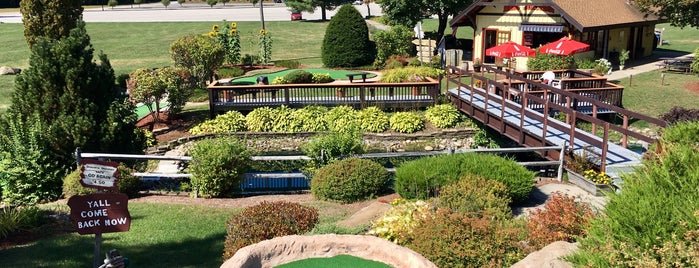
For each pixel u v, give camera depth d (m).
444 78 27.66
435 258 7.30
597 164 12.85
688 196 5.16
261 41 35.53
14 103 13.77
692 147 6.10
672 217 5.02
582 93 21.05
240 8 78.56
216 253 9.17
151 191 13.38
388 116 22.48
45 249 9.06
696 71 28.53
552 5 29.52
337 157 13.27
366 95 23.17
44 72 13.48
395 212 8.90
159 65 34.94
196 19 63.16
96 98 14.05
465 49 40.84
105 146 13.64
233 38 33.53
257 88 22.75
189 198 12.70
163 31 52.59
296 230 8.65
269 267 6.02
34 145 12.79
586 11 31.02
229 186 12.80
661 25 55.00
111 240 9.64
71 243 9.42
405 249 6.06
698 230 4.77
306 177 13.43
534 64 28.45
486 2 32.22
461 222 7.64
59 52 13.69
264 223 8.57
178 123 22.36
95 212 6.93
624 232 5.28
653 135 19.61
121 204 7.06
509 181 10.78
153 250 9.27
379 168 12.21
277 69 32.81
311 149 13.41
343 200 11.84
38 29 24.38
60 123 13.14
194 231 10.22
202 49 26.70
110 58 37.84
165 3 80.50
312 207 10.56
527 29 31.08
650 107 22.52
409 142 21.45
